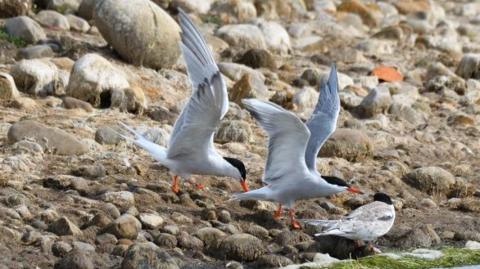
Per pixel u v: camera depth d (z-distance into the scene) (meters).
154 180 14.84
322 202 14.83
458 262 12.95
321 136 13.52
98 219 12.55
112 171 14.84
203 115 12.91
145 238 12.48
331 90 14.10
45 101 17.52
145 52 19.55
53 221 12.60
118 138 16.02
